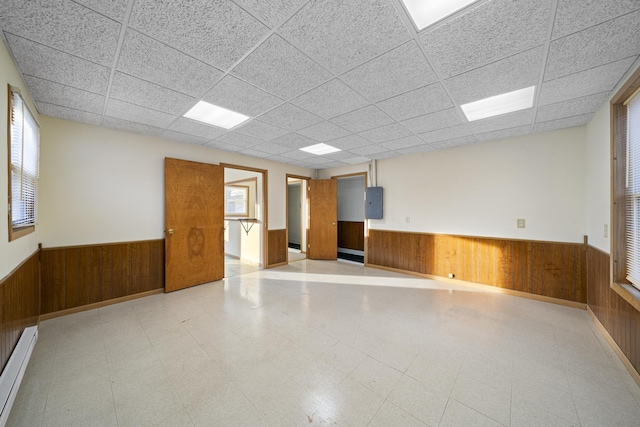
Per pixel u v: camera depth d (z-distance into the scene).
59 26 1.52
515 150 3.73
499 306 3.29
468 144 4.14
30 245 2.46
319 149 4.53
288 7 1.41
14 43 1.66
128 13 1.43
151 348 2.28
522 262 3.67
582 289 3.23
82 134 3.14
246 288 4.05
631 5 1.36
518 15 1.45
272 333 2.57
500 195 3.87
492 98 2.53
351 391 1.76
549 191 3.48
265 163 5.45
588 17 1.45
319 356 2.17
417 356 2.17
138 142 3.60
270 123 3.18
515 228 3.74
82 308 3.12
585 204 3.22
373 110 2.78
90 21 1.48
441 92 2.37
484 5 1.39
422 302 3.44
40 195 2.85
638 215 1.99
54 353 2.19
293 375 1.92
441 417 1.54
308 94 2.42
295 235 8.88
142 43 1.69
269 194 5.56
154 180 3.76
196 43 1.70
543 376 1.91
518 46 1.72
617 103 2.17
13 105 1.90
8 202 1.79
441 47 1.74
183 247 4.00
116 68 1.97
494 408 1.61
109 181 3.35
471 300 3.51
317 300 3.51
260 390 1.77
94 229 3.23
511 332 2.59
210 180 4.34
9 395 1.52
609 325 2.40
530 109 2.76
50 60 1.86
